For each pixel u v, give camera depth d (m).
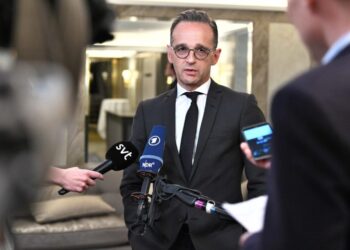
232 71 6.02
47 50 0.66
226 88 2.27
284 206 0.94
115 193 5.00
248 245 1.11
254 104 2.22
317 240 0.92
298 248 0.93
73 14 0.69
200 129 2.18
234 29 6.01
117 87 5.84
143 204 1.99
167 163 2.16
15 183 0.58
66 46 0.69
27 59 0.65
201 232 2.06
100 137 5.69
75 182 2.01
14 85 0.58
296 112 0.93
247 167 2.15
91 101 5.66
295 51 6.14
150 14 5.79
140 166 2.03
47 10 0.67
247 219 1.23
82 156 5.52
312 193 0.92
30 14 0.65
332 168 0.91
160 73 5.84
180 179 2.13
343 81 0.95
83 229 4.43
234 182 2.15
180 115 2.22
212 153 2.14
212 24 2.26
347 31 1.01
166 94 2.32
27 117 0.58
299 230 0.92
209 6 5.92
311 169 0.91
